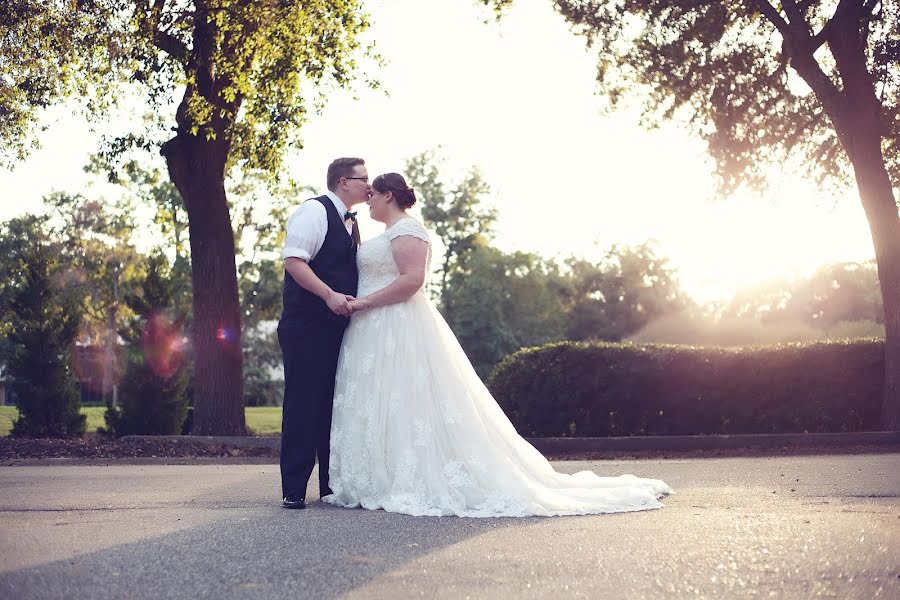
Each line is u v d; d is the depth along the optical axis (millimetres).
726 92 16391
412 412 5742
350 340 6031
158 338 17906
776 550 3943
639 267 74375
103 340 50875
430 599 3076
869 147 15102
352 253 6223
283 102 15492
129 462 11688
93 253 48594
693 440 13367
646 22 16234
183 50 14773
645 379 14055
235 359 15555
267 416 37031
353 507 5918
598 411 14164
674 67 16109
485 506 5441
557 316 63594
